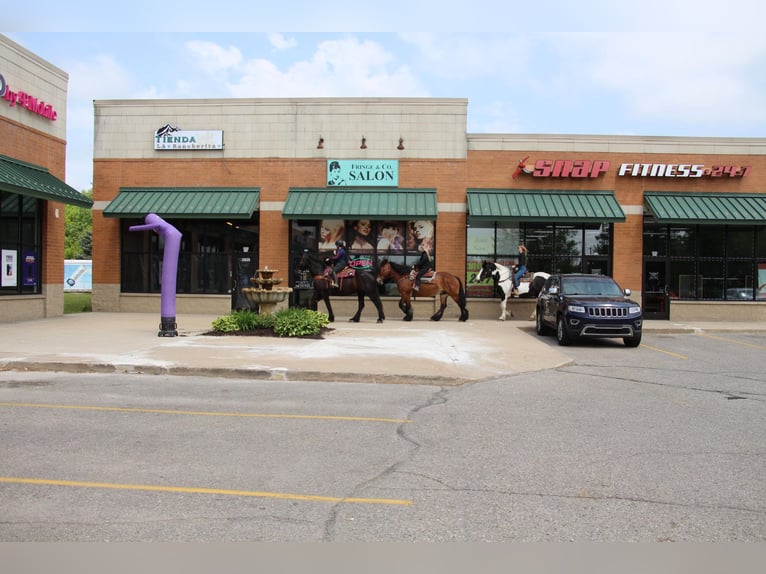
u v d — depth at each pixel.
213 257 22.92
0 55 17.72
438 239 22.31
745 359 13.54
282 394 9.13
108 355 11.80
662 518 4.56
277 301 16.72
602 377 11.04
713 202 21.89
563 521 4.49
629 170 22.12
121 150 23.00
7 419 7.25
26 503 4.68
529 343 15.06
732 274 22.56
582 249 22.33
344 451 6.16
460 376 10.51
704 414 8.12
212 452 6.04
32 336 14.72
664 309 22.50
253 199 22.08
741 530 4.37
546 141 22.34
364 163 22.45
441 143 22.39
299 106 22.62
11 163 18.02
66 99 21.11
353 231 22.52
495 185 22.38
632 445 6.54
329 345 13.90
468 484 5.24
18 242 18.94
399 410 8.16
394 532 4.27
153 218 15.07
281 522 4.40
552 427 7.31
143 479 5.23
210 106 22.81
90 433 6.66
